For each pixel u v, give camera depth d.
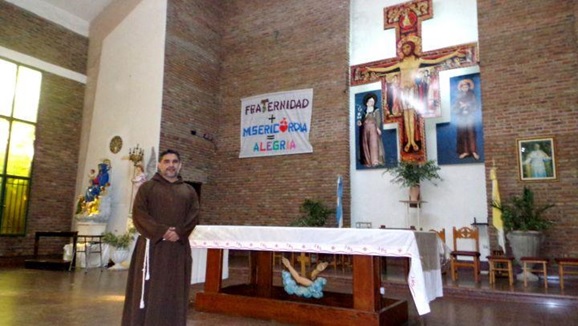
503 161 8.09
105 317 4.46
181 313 2.90
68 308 4.89
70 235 9.11
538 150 7.82
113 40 11.19
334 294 5.03
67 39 11.19
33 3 10.34
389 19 9.98
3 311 4.66
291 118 10.77
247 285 5.32
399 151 9.43
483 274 7.83
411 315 4.93
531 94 8.02
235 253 11.05
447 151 9.09
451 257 7.07
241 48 11.88
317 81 10.57
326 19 10.69
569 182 7.52
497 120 8.25
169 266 2.91
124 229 9.83
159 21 10.49
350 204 9.94
